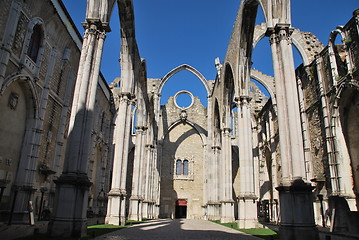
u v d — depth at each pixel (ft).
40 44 59.67
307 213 32.94
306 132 78.07
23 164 55.57
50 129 65.51
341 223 45.91
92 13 42.50
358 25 56.90
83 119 37.78
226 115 88.02
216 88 107.65
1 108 50.42
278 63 41.60
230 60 79.05
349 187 60.80
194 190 129.49
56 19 63.00
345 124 64.03
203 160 132.46
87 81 39.32
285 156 37.32
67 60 70.59
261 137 118.11
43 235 33.50
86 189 35.45
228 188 82.38
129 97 64.90
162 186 129.18
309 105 78.13
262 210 106.73
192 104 139.23
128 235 38.09
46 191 64.03
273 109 103.19
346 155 62.44
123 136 61.36
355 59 58.59
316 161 72.84
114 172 58.75
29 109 58.29
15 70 51.37
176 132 137.39
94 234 34.76
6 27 47.62
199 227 59.47
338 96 63.36
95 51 41.47
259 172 116.16
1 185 44.24
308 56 82.12
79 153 36.47
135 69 69.82
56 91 67.82
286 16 43.16
